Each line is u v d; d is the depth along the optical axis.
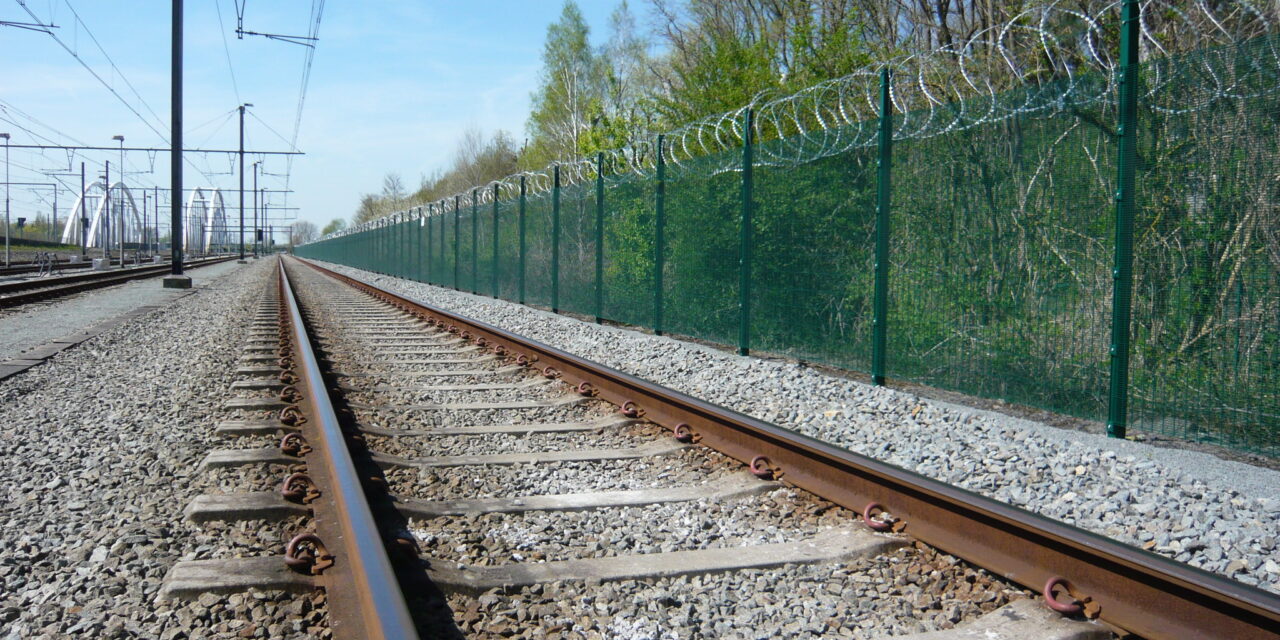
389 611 2.82
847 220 9.25
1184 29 7.29
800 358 10.03
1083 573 3.38
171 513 4.50
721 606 3.46
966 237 7.75
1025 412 7.54
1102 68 6.56
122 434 6.38
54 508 4.66
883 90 8.68
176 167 29.61
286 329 13.87
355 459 5.50
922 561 3.91
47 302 21.84
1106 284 6.52
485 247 24.47
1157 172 6.10
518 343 10.73
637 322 14.26
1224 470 5.36
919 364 8.32
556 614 3.39
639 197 14.16
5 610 3.36
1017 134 7.22
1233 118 5.66
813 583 3.71
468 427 6.78
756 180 10.81
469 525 4.42
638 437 6.51
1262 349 5.53
